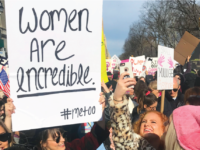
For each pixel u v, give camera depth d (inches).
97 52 63.5
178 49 135.6
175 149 38.3
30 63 58.3
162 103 101.2
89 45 62.8
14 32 56.4
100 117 64.7
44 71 59.6
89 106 63.7
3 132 69.2
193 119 39.9
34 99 58.9
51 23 59.4
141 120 68.9
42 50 59.2
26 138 72.2
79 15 61.2
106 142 74.2
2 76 103.7
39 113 59.3
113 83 162.7
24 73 57.9
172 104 130.0
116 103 52.5
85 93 63.2
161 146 50.6
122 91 51.1
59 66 60.8
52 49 59.9
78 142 75.2
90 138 74.1
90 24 62.3
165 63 102.5
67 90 61.7
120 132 51.9
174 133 40.0
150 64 295.6
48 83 60.0
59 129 69.7
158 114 67.1
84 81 63.0
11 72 56.7
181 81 174.2
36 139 70.3
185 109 42.7
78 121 62.7
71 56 61.7
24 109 58.0
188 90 105.0
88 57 62.9
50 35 59.6
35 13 57.8
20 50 57.2
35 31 58.2
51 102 60.4
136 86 121.3
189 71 206.4
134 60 251.0
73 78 62.1
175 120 41.6
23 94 57.9
